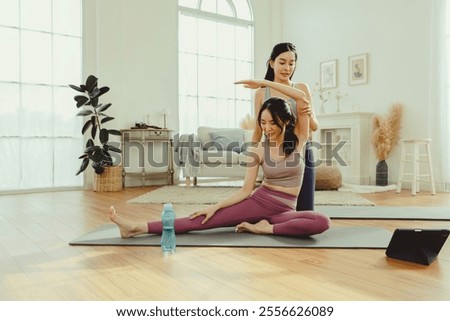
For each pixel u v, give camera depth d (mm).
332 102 6832
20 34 5344
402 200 4316
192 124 6898
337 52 6750
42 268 1821
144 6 6250
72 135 5707
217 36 7180
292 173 2469
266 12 7688
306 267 1822
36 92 5449
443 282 1610
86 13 5758
